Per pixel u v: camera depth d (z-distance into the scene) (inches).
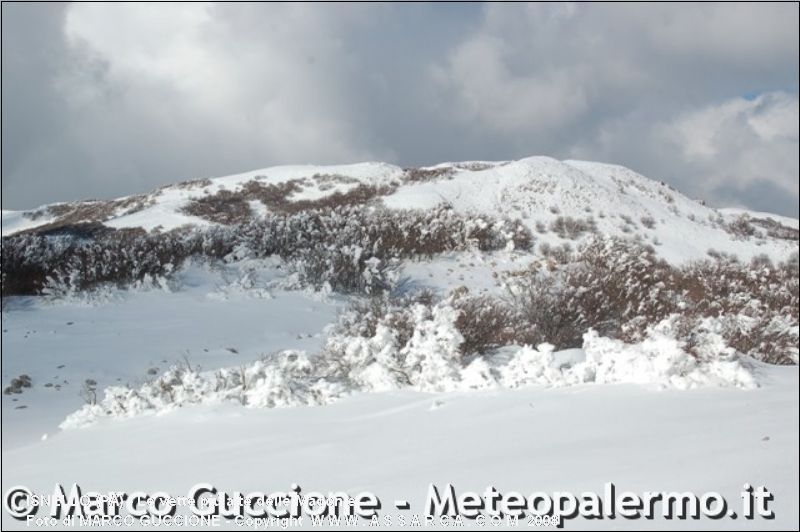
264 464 178.4
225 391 296.0
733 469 135.2
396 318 411.2
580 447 167.0
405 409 244.2
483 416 218.4
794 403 219.8
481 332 415.2
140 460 206.4
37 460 229.1
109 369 448.1
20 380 409.1
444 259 882.8
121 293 648.4
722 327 451.2
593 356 301.9
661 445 162.9
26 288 658.8
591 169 2054.6
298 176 2111.2
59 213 2322.8
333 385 288.5
